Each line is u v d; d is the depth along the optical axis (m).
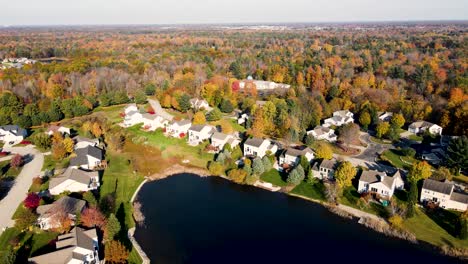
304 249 66.56
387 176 83.25
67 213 68.88
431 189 77.81
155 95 168.12
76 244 59.34
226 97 148.38
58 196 79.56
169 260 63.09
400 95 157.62
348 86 164.25
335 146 113.00
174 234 70.44
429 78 171.00
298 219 76.06
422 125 127.25
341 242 68.38
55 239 64.62
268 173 95.06
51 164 98.12
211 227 73.06
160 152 108.44
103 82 170.88
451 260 63.09
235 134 120.12
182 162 102.69
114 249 60.28
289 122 117.12
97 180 87.00
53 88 153.00
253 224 74.31
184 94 142.00
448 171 89.00
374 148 111.94
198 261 63.06
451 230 70.00
